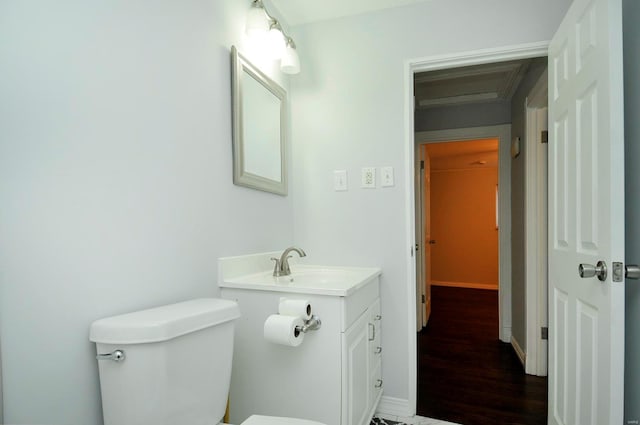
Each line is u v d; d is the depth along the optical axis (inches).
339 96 83.4
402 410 76.5
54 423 33.8
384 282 79.3
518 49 71.1
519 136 112.1
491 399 83.1
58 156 34.4
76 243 36.0
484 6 73.1
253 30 63.5
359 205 81.6
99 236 38.5
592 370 46.7
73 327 35.6
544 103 94.5
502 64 99.5
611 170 41.3
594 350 46.1
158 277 46.3
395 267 78.6
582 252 50.3
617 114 40.8
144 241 44.3
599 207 44.3
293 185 87.0
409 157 78.0
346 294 52.1
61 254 34.6
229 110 62.3
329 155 84.0
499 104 127.8
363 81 81.4
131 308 42.2
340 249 83.0
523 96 106.4
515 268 116.5
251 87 68.7
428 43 76.6
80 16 36.8
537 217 97.5
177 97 50.3
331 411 52.9
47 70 33.5
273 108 77.7
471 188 231.9
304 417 54.4
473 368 101.2
